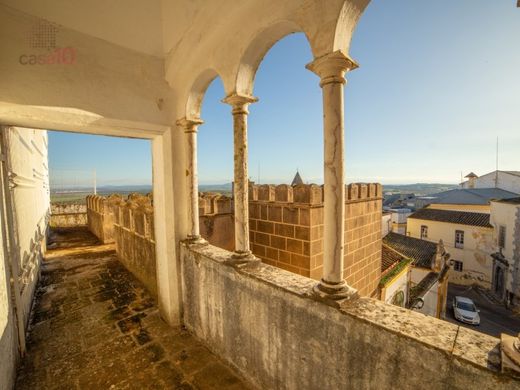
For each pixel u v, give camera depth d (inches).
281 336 89.1
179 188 147.9
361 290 234.5
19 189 166.2
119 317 160.6
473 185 1338.6
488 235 904.9
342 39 74.1
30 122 105.3
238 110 113.2
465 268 964.6
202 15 110.7
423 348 55.4
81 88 113.0
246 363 105.0
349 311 69.7
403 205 2071.9
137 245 225.0
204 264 127.3
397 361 59.9
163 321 154.8
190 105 140.7
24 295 151.9
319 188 176.4
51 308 174.4
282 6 85.4
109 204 385.7
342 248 78.6
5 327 101.2
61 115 107.4
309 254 173.0
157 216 151.9
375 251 255.0
